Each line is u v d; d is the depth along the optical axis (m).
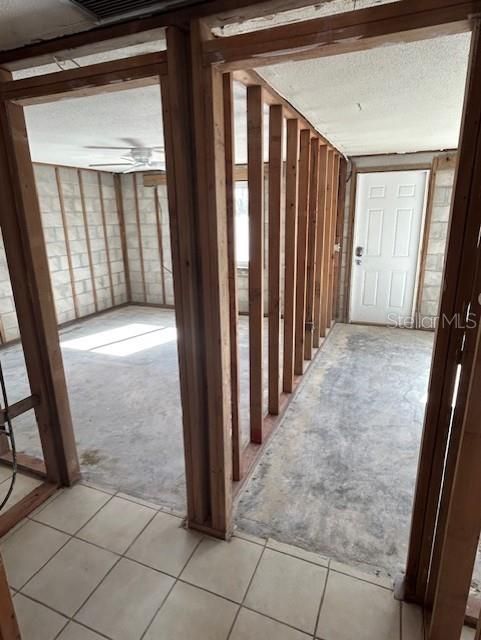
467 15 1.01
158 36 1.42
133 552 1.78
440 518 1.41
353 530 1.90
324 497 2.13
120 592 1.60
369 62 1.77
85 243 5.84
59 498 2.13
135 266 6.62
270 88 2.07
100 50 1.54
